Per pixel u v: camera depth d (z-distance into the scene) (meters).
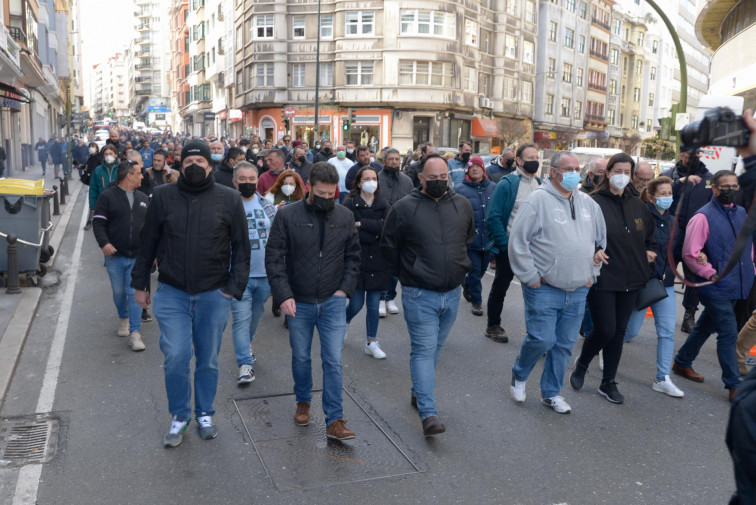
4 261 8.08
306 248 4.21
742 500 2.09
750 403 2.04
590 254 4.63
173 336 4.12
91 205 9.91
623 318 5.00
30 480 3.72
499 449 4.23
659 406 5.04
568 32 54.50
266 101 42.59
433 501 3.57
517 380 5.04
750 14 21.09
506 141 46.47
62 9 46.94
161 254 4.12
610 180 4.81
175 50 83.62
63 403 4.86
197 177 4.05
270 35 42.25
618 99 67.31
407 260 4.43
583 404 5.05
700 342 5.54
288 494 3.62
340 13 40.03
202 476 3.81
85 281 8.99
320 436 4.37
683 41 85.44
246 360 5.32
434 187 4.37
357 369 5.77
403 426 4.57
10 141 25.89
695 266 5.11
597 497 3.65
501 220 6.48
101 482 3.72
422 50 39.09
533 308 4.72
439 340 4.66
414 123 40.88
